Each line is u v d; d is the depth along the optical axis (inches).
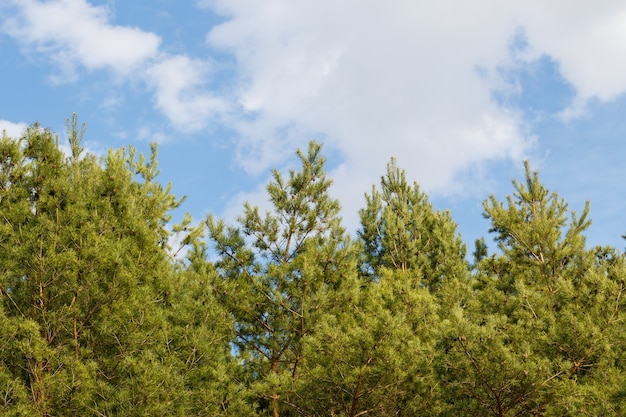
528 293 592.1
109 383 501.0
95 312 515.2
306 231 687.7
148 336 517.0
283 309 622.2
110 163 617.3
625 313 521.7
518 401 487.5
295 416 586.9
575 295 581.6
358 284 640.4
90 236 513.0
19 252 496.4
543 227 753.0
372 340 497.4
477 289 773.3
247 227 680.4
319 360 539.8
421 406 529.3
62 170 569.3
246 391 555.5
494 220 816.9
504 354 458.6
